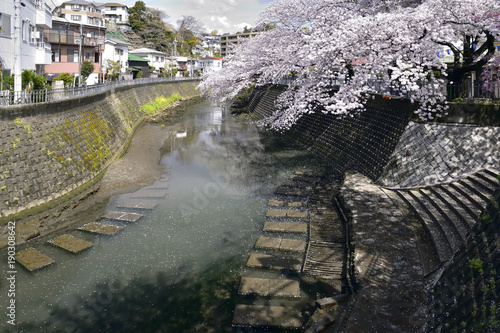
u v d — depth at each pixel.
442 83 16.38
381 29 14.52
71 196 16.09
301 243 12.60
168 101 51.31
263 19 22.39
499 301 5.55
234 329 8.76
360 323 7.95
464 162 14.67
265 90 45.75
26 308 9.37
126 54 57.84
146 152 25.34
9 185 13.66
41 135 15.84
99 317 9.16
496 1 13.69
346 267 10.86
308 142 27.97
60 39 35.62
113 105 28.67
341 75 17.39
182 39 98.38
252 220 14.73
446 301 7.50
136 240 12.99
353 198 15.17
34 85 19.62
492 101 15.15
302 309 9.37
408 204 14.16
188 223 14.40
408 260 10.36
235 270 11.22
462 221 11.32
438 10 14.17
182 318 9.17
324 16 18.67
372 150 19.47
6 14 18.55
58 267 11.22
